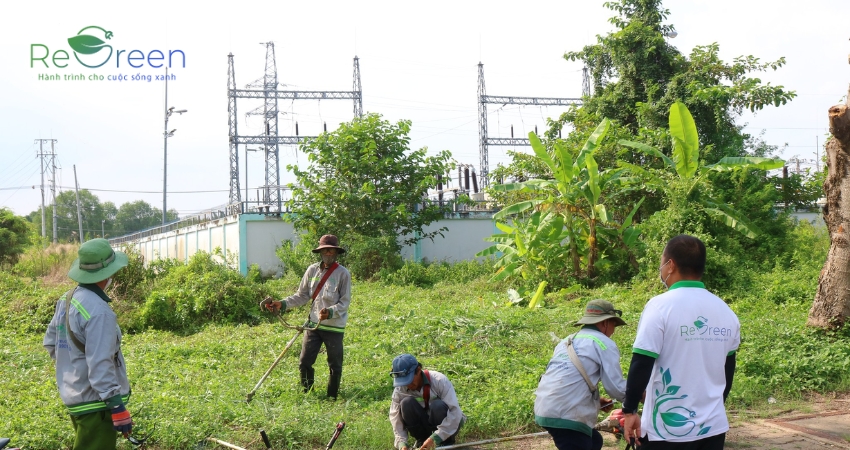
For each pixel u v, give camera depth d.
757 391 6.96
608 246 15.62
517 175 20.94
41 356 9.57
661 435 3.43
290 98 41.53
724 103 18.88
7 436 5.53
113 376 4.10
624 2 21.55
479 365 8.12
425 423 5.34
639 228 14.95
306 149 20.81
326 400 7.16
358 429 5.94
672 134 14.66
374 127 20.97
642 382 3.40
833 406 6.76
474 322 10.26
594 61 22.50
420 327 10.16
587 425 4.18
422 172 21.25
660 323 3.43
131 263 15.09
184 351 9.70
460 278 18.39
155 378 7.89
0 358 9.38
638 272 15.05
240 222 22.42
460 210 25.23
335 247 7.28
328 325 7.24
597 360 4.12
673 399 3.41
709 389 3.42
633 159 19.53
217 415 6.17
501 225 16.27
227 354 9.54
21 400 6.91
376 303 13.71
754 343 8.30
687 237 3.60
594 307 4.31
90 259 4.21
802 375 7.45
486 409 6.22
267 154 40.94
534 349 9.11
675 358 3.42
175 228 31.95
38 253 28.00
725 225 15.34
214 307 13.12
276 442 5.73
